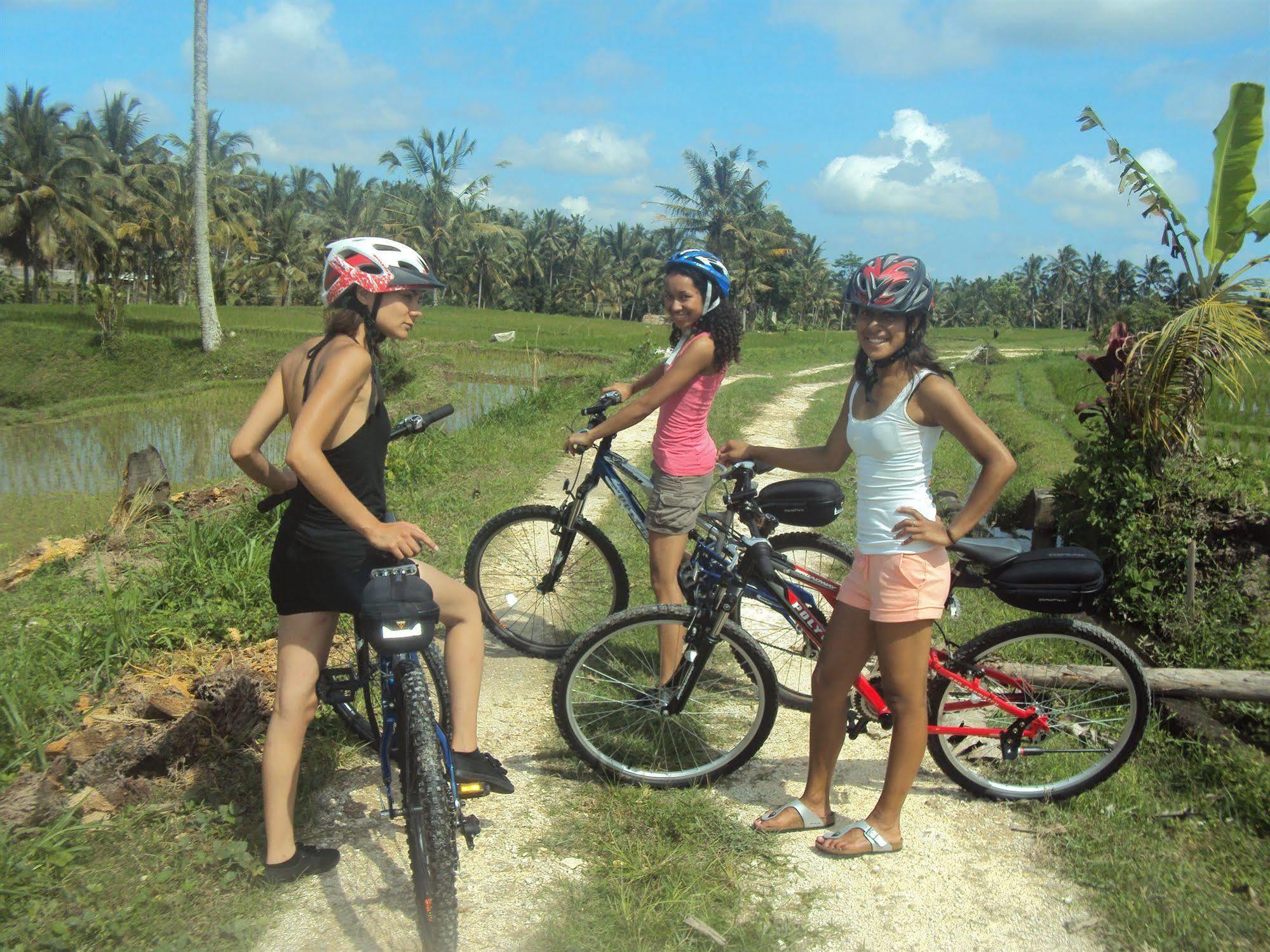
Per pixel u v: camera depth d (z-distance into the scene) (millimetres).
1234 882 3035
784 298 69500
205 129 32312
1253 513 4973
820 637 3646
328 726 3723
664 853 3111
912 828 3359
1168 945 2750
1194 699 4109
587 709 3797
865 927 2842
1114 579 5125
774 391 18875
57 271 74500
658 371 4461
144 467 8008
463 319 50781
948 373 2939
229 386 28406
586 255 92062
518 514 4773
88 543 7070
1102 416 5562
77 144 50594
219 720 3449
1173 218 6352
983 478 2873
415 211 71875
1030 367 32000
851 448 3180
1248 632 4594
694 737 3771
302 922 2746
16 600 5418
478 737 3910
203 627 4707
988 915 2904
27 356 33156
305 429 2582
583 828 3242
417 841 2525
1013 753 3521
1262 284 5910
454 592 3104
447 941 2387
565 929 2723
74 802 3098
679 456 3967
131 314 42375
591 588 4941
